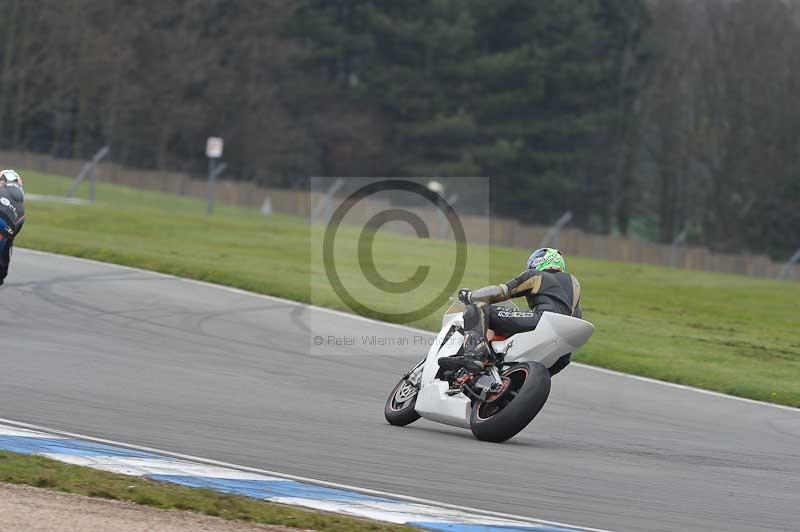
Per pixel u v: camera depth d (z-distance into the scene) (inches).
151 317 2218.3
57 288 2461.9
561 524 967.6
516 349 1384.1
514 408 1334.9
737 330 3169.3
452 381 1416.1
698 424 1688.0
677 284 4653.1
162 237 4259.4
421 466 1174.3
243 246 4197.8
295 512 928.3
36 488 943.0
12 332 1916.8
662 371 2178.9
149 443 1173.7
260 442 1232.2
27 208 4731.8
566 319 1363.2
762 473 1315.2
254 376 1733.5
